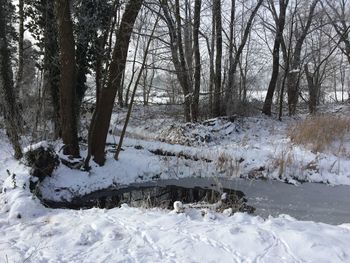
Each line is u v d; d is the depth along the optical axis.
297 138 16.16
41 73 14.71
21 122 14.04
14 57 19.70
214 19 22.12
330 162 14.03
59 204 11.20
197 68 20.94
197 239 6.48
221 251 6.07
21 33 18.22
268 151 14.81
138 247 6.30
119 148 13.76
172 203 11.18
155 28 13.05
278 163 13.77
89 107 16.75
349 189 12.45
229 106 23.28
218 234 6.60
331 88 47.53
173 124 20.89
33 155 11.38
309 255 5.90
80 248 6.40
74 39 13.20
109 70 12.97
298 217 9.96
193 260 5.85
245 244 6.24
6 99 13.66
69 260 5.98
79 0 13.91
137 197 11.84
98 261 5.90
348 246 6.11
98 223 7.28
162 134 20.22
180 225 7.11
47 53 14.30
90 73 14.91
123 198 11.79
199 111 23.23
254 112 25.48
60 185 11.77
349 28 28.58
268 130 20.08
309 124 16.84
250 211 10.38
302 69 29.67
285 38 31.64
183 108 24.58
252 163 14.14
